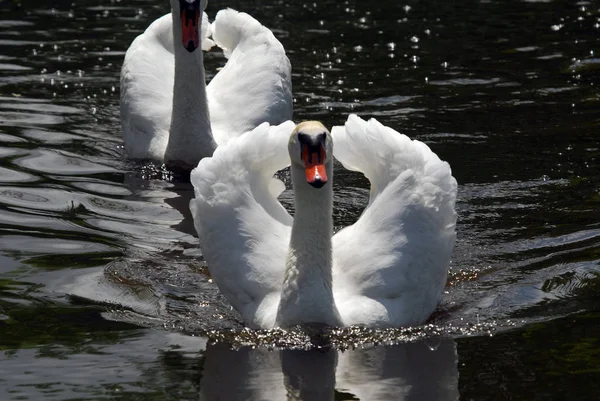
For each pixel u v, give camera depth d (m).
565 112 19.97
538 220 15.44
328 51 23.77
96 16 26.47
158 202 16.64
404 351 11.94
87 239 14.98
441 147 18.33
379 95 21.09
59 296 13.19
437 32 25.12
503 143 18.48
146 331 12.38
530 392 10.60
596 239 14.69
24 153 18.36
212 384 10.95
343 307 12.66
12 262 14.09
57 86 21.84
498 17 26.31
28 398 10.54
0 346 11.81
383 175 13.70
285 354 11.88
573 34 24.78
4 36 24.77
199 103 18.14
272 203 13.82
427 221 13.27
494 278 13.79
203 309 13.13
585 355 11.40
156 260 14.40
